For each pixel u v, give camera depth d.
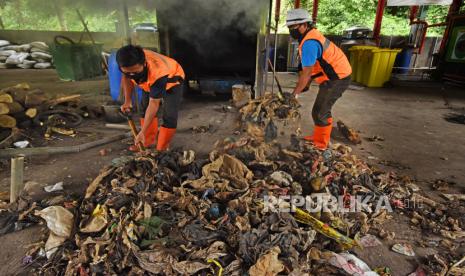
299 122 4.61
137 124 4.45
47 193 2.62
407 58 10.98
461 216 2.38
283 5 17.48
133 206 2.07
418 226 2.30
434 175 3.18
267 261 1.64
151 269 1.67
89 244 1.84
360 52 9.12
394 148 3.91
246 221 1.99
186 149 3.65
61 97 4.91
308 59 2.95
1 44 10.34
